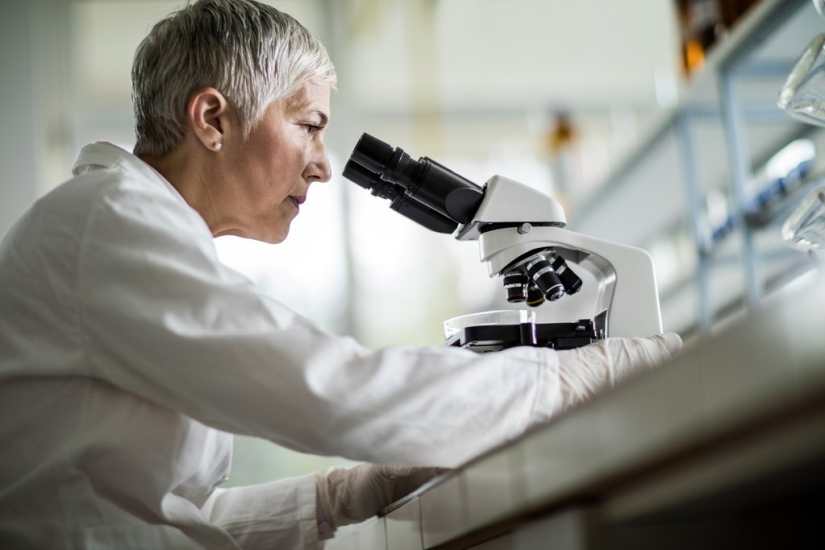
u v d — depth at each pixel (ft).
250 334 3.43
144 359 3.51
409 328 15.66
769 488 2.03
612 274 5.01
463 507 2.75
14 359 3.72
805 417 1.48
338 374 3.39
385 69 17.06
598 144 17.39
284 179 4.76
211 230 4.81
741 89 9.47
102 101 15.79
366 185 5.03
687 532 2.33
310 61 4.83
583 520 2.18
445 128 17.08
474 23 17.21
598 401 1.96
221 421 3.49
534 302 5.09
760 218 9.30
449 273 15.90
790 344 1.43
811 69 4.00
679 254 13.62
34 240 3.79
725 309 10.96
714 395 1.60
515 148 17.20
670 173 11.86
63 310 3.67
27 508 3.63
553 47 17.34
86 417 3.72
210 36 4.60
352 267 15.75
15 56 15.19
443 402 3.40
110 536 3.67
